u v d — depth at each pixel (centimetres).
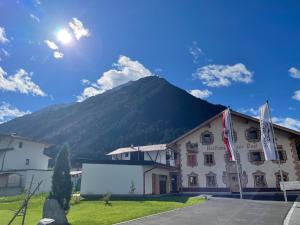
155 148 6297
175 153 4194
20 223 1491
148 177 3098
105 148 10412
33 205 2247
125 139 11169
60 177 1590
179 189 3738
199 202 2281
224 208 1895
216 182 3628
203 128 3894
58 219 1393
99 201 2405
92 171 2973
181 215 1622
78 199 2405
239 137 3697
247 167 3559
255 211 1734
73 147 10644
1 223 1498
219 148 3750
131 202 2298
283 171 3397
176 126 13500
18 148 4631
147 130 12150
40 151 5022
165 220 1469
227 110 2994
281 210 1752
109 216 1595
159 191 3362
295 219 1408
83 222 1426
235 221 1416
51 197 1547
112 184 2945
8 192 3700
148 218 1534
